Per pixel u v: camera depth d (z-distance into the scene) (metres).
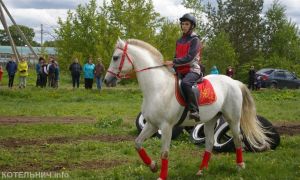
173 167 8.85
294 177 7.99
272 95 29.94
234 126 8.70
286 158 9.66
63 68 40.12
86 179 7.84
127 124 14.58
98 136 12.55
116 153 10.19
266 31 57.34
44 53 50.34
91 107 20.62
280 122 17.12
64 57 40.03
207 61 49.00
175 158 9.78
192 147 11.08
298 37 56.09
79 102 23.14
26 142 11.45
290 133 13.92
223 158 9.58
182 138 12.01
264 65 53.22
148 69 7.62
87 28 39.53
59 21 40.94
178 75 7.81
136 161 9.23
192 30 7.86
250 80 34.59
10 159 9.41
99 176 8.00
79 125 14.52
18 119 16.20
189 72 7.82
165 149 7.59
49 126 14.06
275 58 53.00
